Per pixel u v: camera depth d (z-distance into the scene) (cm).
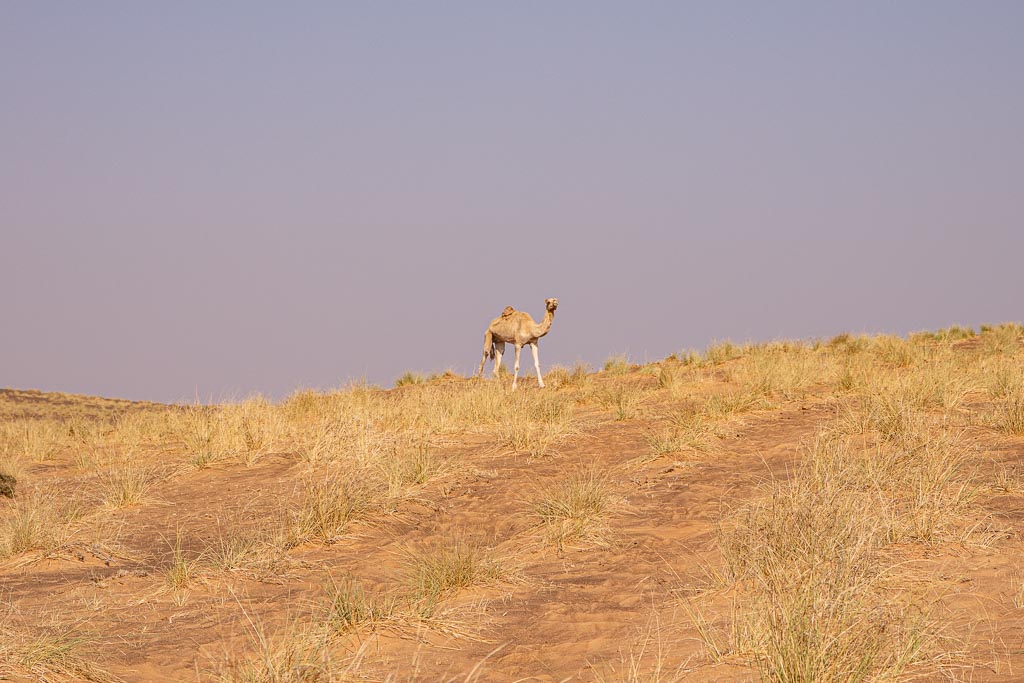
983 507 2847
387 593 2541
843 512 2389
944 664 1677
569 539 3016
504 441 4662
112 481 4419
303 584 2762
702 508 3212
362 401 6316
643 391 6288
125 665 2080
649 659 1905
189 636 2294
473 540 3136
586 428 4950
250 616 2439
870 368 6000
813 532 2217
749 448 4159
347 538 3234
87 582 2902
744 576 2295
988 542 2491
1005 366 5491
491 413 5262
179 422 6181
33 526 3378
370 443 4462
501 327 8019
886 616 1823
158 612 2545
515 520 3322
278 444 5078
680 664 1839
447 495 3769
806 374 6097
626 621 2238
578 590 2531
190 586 2772
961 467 3266
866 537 2198
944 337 8675
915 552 2436
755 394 5472
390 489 3738
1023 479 3128
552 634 2195
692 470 3841
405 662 2039
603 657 1975
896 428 3809
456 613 2373
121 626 2406
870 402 4459
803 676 1608
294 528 3272
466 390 6122
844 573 1902
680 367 7869
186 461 4938
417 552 3008
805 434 4294
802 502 2450
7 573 3056
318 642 2011
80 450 5897
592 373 8188
